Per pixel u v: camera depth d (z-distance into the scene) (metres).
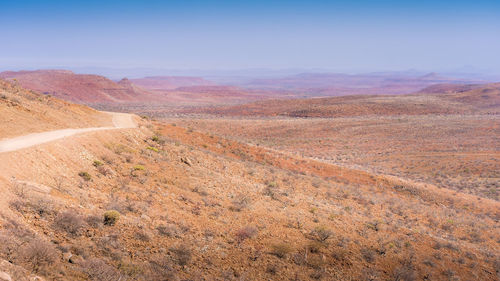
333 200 30.91
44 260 9.57
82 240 12.07
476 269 19.17
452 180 57.41
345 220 23.95
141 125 44.09
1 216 10.90
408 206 34.06
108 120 43.88
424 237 23.09
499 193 47.94
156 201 18.77
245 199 23.53
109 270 10.44
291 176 38.03
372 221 24.98
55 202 13.73
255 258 14.80
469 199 42.59
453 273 17.77
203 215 18.72
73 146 21.39
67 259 10.47
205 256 13.98
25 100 32.00
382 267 16.89
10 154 15.77
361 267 16.31
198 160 33.62
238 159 42.88
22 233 10.45
